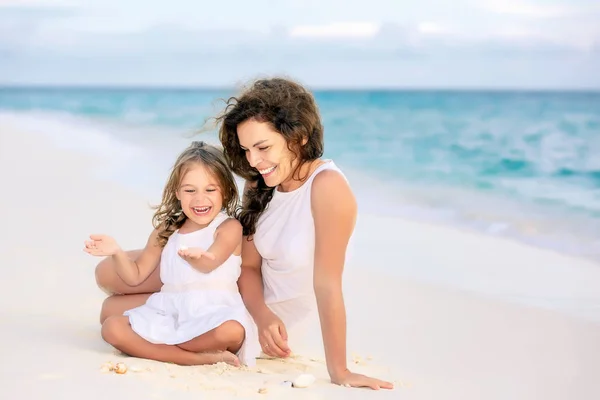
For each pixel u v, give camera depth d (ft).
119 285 14.28
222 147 14.28
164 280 13.64
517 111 81.41
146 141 57.82
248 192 14.02
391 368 13.67
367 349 14.92
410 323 16.79
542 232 28.09
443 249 24.63
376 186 38.75
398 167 46.06
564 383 13.07
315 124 12.90
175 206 13.99
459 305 18.31
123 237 24.07
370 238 25.91
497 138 60.03
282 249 13.37
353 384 11.87
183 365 12.71
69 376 11.44
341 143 58.80
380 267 21.91
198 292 13.25
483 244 25.61
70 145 53.36
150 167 42.19
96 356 12.56
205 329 12.53
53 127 70.49
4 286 17.67
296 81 13.21
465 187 38.55
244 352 12.86
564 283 20.79
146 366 12.05
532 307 18.26
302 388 11.55
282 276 13.70
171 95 147.33
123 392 10.84
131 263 13.88
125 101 127.34
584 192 36.68
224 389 11.19
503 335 16.03
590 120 69.67
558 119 71.61
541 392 12.58
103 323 13.05
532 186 38.73
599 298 19.30
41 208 28.50
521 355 14.70
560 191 37.09
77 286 17.97
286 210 13.39
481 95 108.06
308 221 13.15
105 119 84.38
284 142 12.69
